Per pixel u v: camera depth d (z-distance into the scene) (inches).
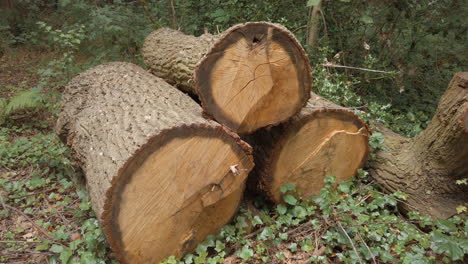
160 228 102.0
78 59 284.8
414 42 199.9
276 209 125.0
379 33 204.8
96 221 120.0
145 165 95.0
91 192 105.1
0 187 146.3
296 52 110.6
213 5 242.1
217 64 104.0
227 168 105.1
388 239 111.6
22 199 142.7
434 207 124.1
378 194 130.0
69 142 141.9
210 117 107.2
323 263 105.0
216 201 106.6
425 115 196.1
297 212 122.4
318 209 129.3
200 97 104.3
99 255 107.9
